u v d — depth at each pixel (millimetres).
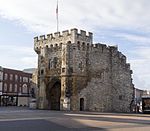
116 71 69250
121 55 71438
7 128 23531
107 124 29125
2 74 101125
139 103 79812
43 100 65500
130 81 73438
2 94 100875
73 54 61094
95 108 63438
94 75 64125
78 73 61094
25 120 31438
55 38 68812
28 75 113000
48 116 38625
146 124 30328
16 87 107062
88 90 62625
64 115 41781
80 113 49625
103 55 66750
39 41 72312
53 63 64688
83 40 66562
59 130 23328
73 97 60031
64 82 60875
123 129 24656
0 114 41250
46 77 65688
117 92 68938
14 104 106062
